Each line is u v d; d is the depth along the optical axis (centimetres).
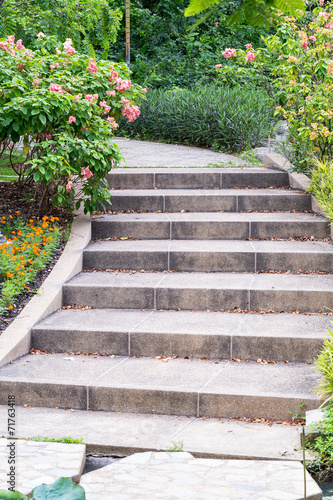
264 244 668
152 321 533
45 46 726
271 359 484
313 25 774
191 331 500
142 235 707
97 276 620
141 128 1354
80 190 750
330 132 748
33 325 517
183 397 419
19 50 673
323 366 406
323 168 742
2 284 563
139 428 396
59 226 700
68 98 627
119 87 706
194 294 567
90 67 681
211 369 466
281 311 557
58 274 600
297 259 625
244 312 557
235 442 369
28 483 301
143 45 1717
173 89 1410
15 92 632
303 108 784
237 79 1461
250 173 825
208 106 1217
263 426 397
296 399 403
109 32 906
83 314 557
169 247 659
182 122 1255
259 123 1149
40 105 607
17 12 849
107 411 431
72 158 655
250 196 756
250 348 486
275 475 319
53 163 623
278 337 480
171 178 828
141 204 764
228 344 488
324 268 625
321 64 755
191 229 700
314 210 740
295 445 362
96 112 696
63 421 410
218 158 1055
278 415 406
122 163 957
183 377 448
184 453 351
